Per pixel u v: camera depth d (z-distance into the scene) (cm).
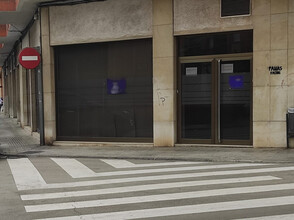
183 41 1252
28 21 1725
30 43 1759
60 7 1406
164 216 533
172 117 1242
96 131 1414
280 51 1112
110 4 1326
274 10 1112
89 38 1366
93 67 1409
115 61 1369
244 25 1147
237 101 1196
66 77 1453
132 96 1345
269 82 1127
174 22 1230
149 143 1309
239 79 1191
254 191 659
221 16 1171
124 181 773
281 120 1119
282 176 777
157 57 1253
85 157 1140
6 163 1060
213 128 1222
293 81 1105
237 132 1198
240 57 1185
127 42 1341
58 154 1197
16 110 2825
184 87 1258
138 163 999
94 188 718
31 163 1048
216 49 1215
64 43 1409
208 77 1227
